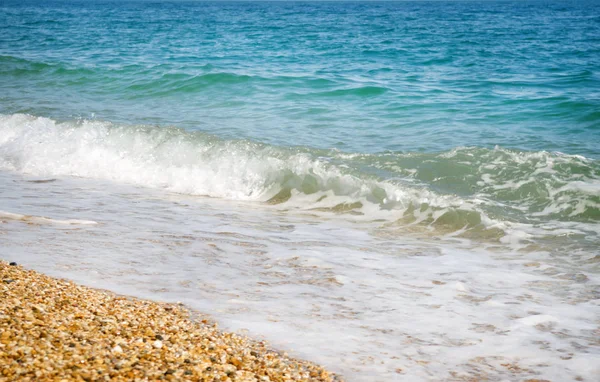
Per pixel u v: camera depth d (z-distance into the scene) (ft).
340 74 77.82
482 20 231.50
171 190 37.24
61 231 26.27
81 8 411.95
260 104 59.52
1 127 47.32
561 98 58.95
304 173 37.50
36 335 14.52
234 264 23.53
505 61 92.53
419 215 32.09
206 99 62.49
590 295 21.22
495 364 15.99
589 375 15.39
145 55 99.60
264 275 22.45
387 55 100.01
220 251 25.07
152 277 21.36
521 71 81.51
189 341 15.78
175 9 417.90
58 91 67.56
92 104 60.29
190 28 171.42
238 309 18.92
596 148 42.47
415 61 92.79
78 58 95.50
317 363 15.58
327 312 19.13
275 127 49.78
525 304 20.31
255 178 37.96
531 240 27.99
